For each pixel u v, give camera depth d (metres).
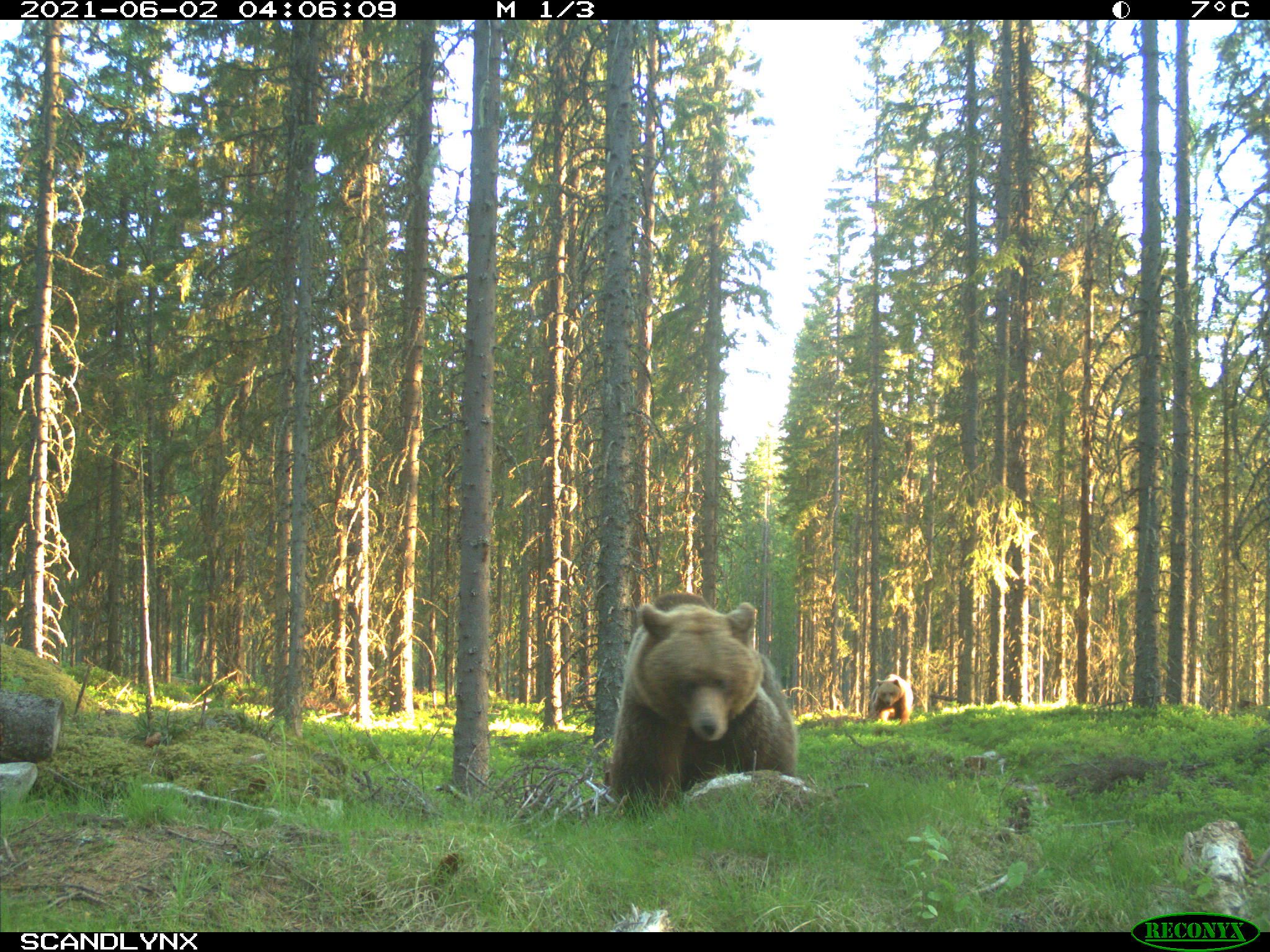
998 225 25.97
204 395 23.38
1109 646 30.08
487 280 10.88
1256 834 8.13
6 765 6.75
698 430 29.14
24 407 21.89
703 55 28.27
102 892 4.75
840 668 50.88
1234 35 15.23
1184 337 19.30
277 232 18.78
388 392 21.48
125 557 28.81
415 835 5.72
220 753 7.50
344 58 16.12
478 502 10.62
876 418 35.12
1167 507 24.19
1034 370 27.23
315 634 23.27
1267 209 15.34
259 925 4.59
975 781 8.38
